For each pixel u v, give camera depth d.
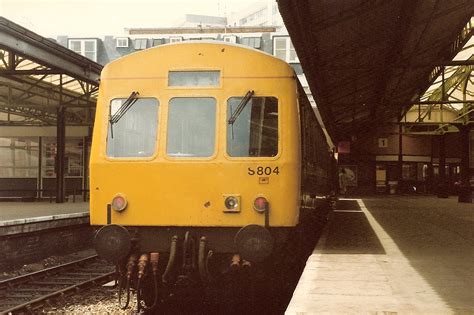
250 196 7.87
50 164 29.61
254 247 7.52
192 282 8.27
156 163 8.02
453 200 34.72
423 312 5.46
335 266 8.32
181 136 8.07
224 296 8.71
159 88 8.20
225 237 7.90
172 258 7.74
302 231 10.35
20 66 20.81
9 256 12.77
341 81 21.67
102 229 7.80
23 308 8.78
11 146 29.94
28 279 11.37
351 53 18.22
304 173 8.70
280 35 42.59
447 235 13.04
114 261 7.76
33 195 29.62
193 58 8.20
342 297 6.16
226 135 8.00
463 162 32.41
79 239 16.19
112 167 8.09
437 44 20.77
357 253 9.77
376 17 15.37
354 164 46.44
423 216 19.64
